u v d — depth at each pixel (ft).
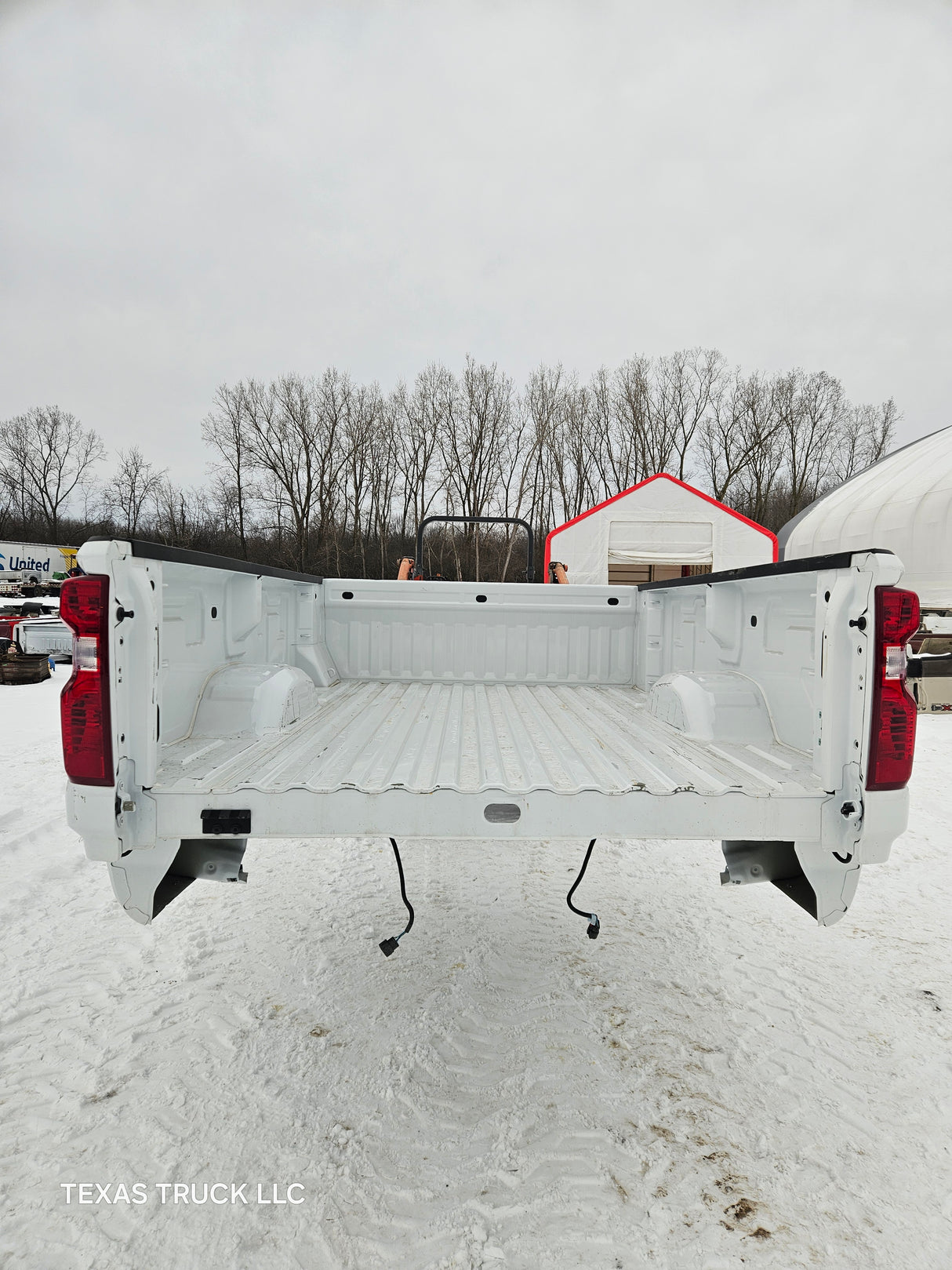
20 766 17.52
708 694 7.27
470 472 119.34
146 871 5.57
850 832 5.30
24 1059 6.08
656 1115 5.53
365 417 117.70
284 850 11.74
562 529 38.83
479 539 107.86
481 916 9.12
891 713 5.16
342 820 5.23
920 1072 6.04
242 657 8.31
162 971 7.61
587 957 8.05
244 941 8.35
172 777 5.47
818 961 8.02
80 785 4.97
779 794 5.25
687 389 123.85
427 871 10.79
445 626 11.59
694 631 9.33
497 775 5.65
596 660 11.61
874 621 5.12
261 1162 5.04
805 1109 5.59
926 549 57.16
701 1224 4.54
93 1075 5.89
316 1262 4.28
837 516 70.08
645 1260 4.30
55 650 36.40
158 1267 4.24
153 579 5.34
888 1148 5.19
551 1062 6.15
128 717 5.09
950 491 55.06
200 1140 5.21
